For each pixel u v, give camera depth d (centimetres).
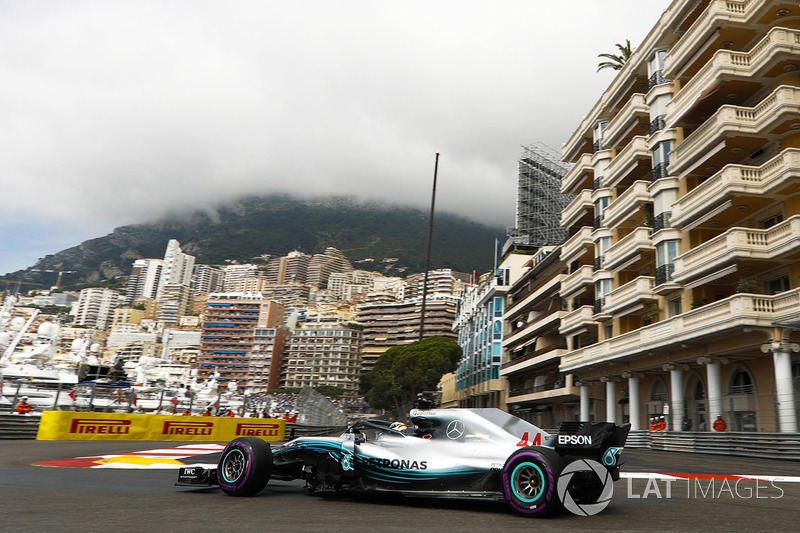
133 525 462
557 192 8188
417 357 8044
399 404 8600
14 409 1880
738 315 2153
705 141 2509
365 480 630
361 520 509
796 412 1889
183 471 684
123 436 1759
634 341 2942
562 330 4188
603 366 3425
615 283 3488
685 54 2778
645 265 3256
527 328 5766
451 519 523
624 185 3581
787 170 2141
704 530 489
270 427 2230
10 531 430
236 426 2078
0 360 2977
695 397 2797
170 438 1878
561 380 4750
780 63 2295
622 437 570
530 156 8350
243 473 643
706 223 2586
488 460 580
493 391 6950
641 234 3042
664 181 2858
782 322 2019
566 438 566
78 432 1691
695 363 2712
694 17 2809
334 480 642
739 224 2555
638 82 3403
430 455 606
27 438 1606
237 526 468
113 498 612
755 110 2352
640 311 3156
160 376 4406
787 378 2084
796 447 1691
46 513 509
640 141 3212
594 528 487
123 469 947
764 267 2331
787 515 591
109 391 2167
